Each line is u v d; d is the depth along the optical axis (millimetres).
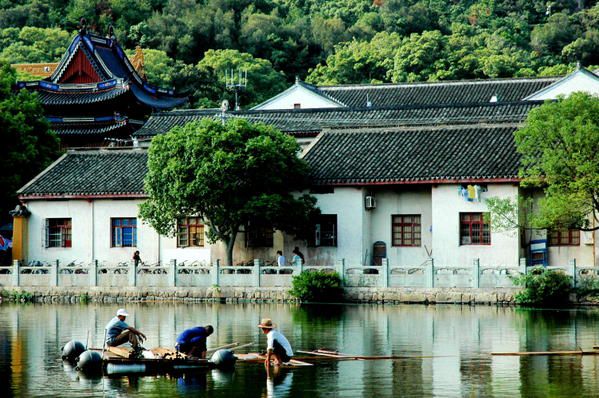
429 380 45938
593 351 52500
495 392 43438
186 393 43875
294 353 52906
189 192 80562
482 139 85500
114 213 89500
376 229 85625
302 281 76375
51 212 90750
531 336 58000
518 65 193125
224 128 82625
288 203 81938
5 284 83438
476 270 73812
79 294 81812
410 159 84938
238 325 63500
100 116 127250
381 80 193250
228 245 83812
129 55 192250
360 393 43531
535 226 73312
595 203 72625
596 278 71562
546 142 73438
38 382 46406
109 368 48625
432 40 191000
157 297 80500
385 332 60094
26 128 99750
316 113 112500
